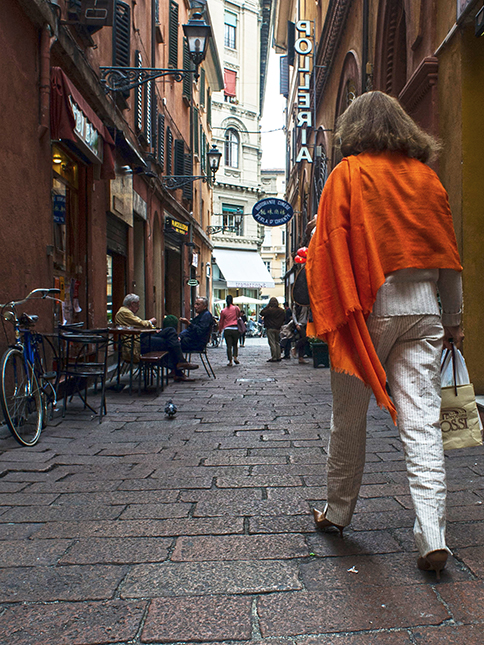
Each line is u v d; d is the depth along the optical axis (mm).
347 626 1706
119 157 9938
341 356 1992
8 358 4117
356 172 2055
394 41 7789
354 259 2000
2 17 5012
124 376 9188
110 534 2480
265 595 1907
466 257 5055
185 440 4461
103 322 9047
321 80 14336
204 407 6133
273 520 2631
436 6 5770
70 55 6820
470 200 5070
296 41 16609
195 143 23594
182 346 9414
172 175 17141
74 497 3014
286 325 14039
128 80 9039
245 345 22609
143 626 1726
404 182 2041
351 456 2250
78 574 2086
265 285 36688
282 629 1698
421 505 1893
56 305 6793
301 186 21906
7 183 5086
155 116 14141
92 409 5680
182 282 20547
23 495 3051
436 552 1847
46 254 6109
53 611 1820
